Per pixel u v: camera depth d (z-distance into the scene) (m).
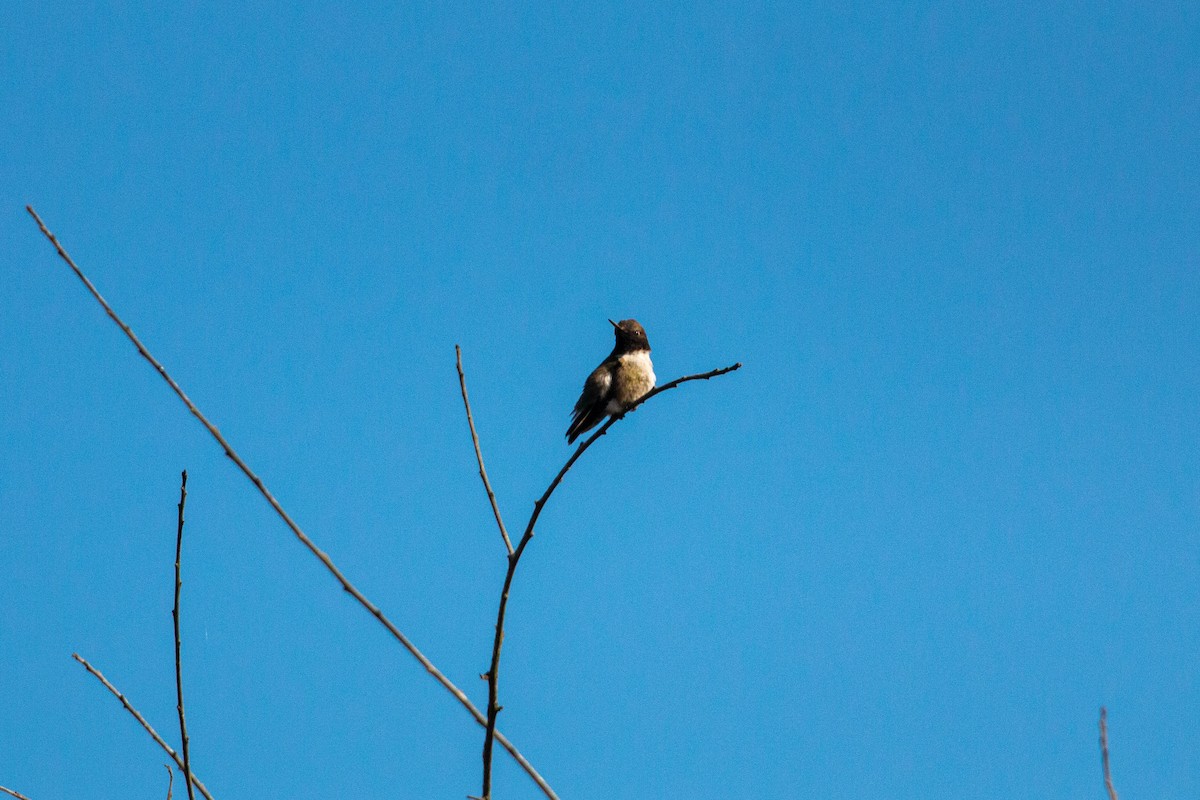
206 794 8.69
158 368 8.18
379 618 8.48
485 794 8.62
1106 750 7.31
